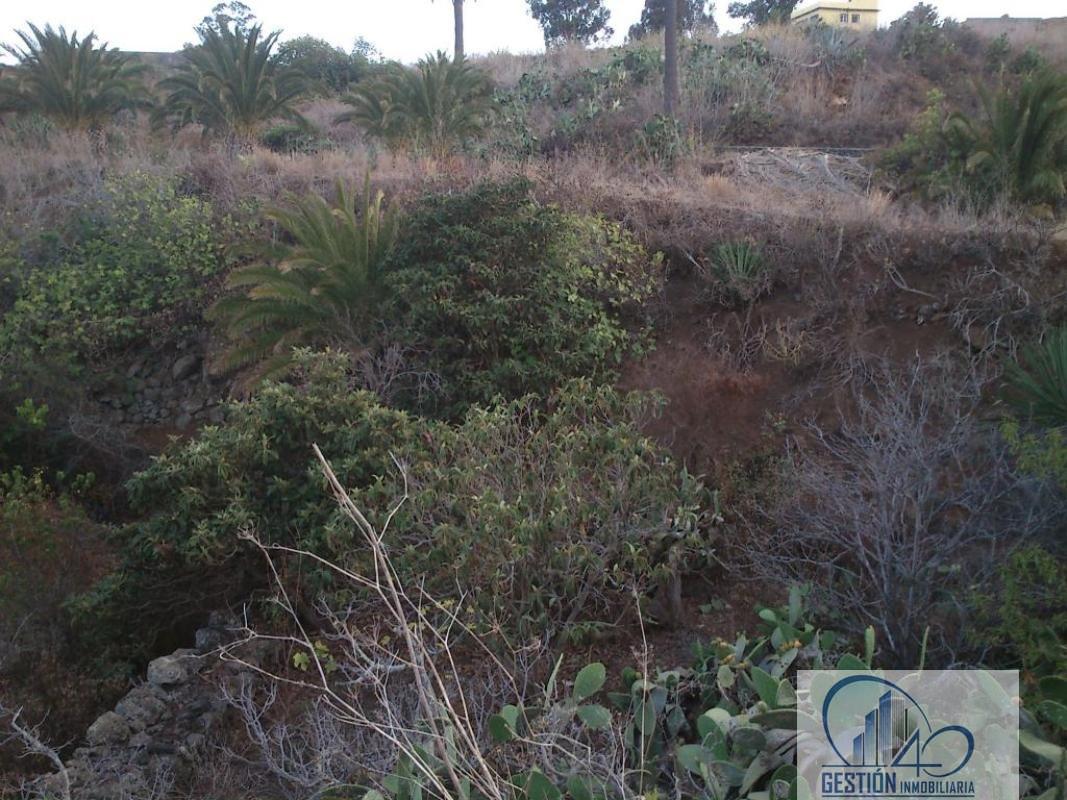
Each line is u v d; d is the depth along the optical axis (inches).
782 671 162.1
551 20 1331.2
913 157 418.9
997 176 360.5
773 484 231.9
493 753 155.6
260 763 175.9
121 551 247.0
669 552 203.8
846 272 313.7
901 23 729.6
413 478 213.8
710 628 206.8
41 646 229.8
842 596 187.6
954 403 231.1
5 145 561.3
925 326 289.7
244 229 422.3
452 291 305.0
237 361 339.0
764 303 316.5
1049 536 182.1
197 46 645.9
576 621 203.8
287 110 626.8
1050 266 292.8
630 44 797.9
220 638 218.2
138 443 383.6
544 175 400.8
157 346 406.6
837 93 631.8
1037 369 216.7
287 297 330.0
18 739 199.8
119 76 665.6
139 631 237.1
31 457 364.2
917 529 177.8
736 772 143.7
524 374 290.4
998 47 675.4
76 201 470.9
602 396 244.1
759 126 569.0
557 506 197.8
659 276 337.7
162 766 181.5
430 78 554.3
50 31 628.4
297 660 174.2
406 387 303.6
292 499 230.1
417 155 488.1
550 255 317.7
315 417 239.1
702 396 289.6
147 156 527.2
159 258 419.8
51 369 381.1
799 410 278.5
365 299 333.4
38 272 419.5
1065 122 350.3
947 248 303.1
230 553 222.5
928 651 172.1
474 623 180.1
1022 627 159.0
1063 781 126.0
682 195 381.7
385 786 143.2
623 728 165.9
